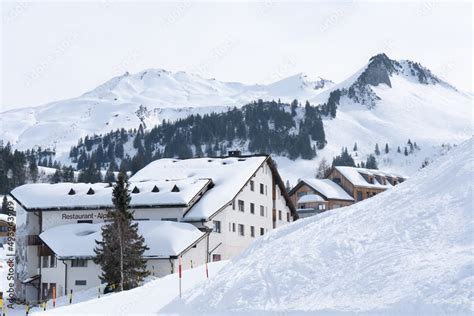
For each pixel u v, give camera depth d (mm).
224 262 44969
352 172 121500
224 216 61312
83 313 27938
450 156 30625
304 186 115062
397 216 26125
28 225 62781
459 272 18547
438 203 25359
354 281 21766
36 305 55844
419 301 18031
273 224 73562
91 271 55844
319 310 20703
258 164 69562
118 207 50688
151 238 54188
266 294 24016
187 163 74250
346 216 29859
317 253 25734
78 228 59594
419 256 21375
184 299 27609
